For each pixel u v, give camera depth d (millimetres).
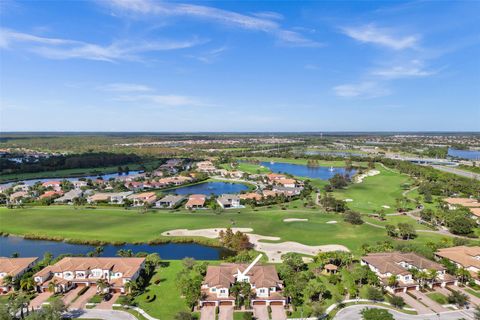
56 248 115812
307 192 199125
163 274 91312
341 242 117438
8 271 86625
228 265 88688
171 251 112812
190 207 170250
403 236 122188
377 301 76500
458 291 81000
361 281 85562
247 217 150000
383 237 122625
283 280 83500
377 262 90625
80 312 72125
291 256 94812
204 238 122062
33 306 74438
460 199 172250
